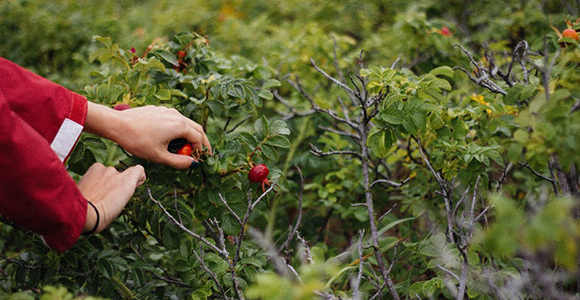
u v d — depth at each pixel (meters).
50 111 1.43
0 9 3.86
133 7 4.81
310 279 1.08
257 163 1.92
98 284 1.67
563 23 2.53
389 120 1.53
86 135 1.69
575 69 1.52
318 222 2.46
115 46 1.75
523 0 3.00
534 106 1.23
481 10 3.34
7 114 1.28
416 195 2.12
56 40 3.77
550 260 1.72
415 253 1.90
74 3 4.44
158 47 2.02
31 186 1.31
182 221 1.63
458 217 1.84
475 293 1.53
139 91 1.85
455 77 2.53
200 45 2.10
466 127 1.72
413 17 2.58
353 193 2.41
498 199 1.06
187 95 1.95
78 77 3.34
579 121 1.17
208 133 1.81
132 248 1.73
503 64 2.46
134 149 1.52
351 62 3.10
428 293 1.58
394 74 1.64
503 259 1.80
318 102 2.68
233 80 1.88
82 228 1.40
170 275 2.01
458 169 1.80
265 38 3.99
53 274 1.70
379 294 1.60
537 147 1.19
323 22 4.45
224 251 1.47
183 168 1.58
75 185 1.39
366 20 4.30
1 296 1.52
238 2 4.89
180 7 4.57
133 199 1.65
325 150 2.55
